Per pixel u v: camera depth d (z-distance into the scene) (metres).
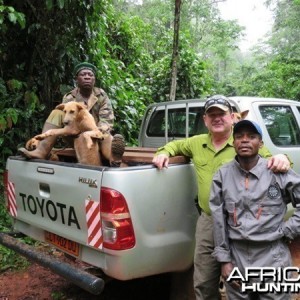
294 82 13.41
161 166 2.63
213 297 2.74
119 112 7.46
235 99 4.05
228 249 2.37
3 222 4.85
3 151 5.73
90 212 2.62
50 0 5.22
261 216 2.27
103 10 7.34
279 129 4.39
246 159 2.34
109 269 2.55
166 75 9.41
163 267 2.68
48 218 3.08
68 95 4.06
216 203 2.41
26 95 5.70
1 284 3.77
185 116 4.78
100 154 3.30
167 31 12.05
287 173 2.31
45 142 3.38
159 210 2.62
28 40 6.20
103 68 7.12
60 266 2.69
